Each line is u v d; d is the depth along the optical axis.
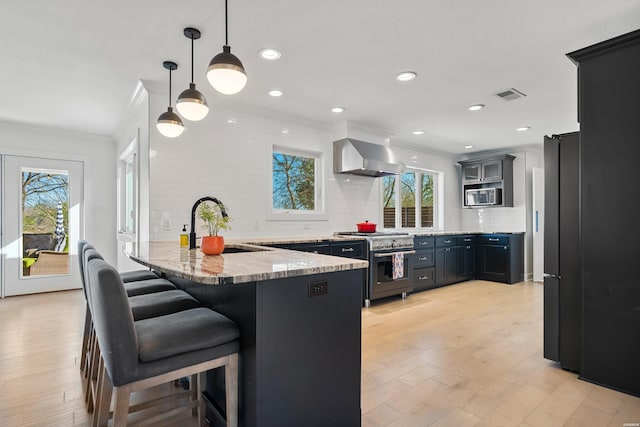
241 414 1.46
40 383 2.25
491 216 6.33
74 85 3.24
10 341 2.98
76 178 4.99
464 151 6.38
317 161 4.61
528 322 3.52
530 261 5.94
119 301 1.20
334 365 1.61
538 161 6.22
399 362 2.56
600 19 2.18
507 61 2.77
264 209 4.02
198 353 1.36
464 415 1.88
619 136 2.10
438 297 4.62
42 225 4.79
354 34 2.37
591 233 2.21
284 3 2.02
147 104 3.30
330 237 4.09
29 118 4.27
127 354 1.21
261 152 4.03
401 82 3.19
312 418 1.53
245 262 1.70
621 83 2.09
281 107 3.86
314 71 2.96
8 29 2.30
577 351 2.39
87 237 5.04
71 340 3.01
